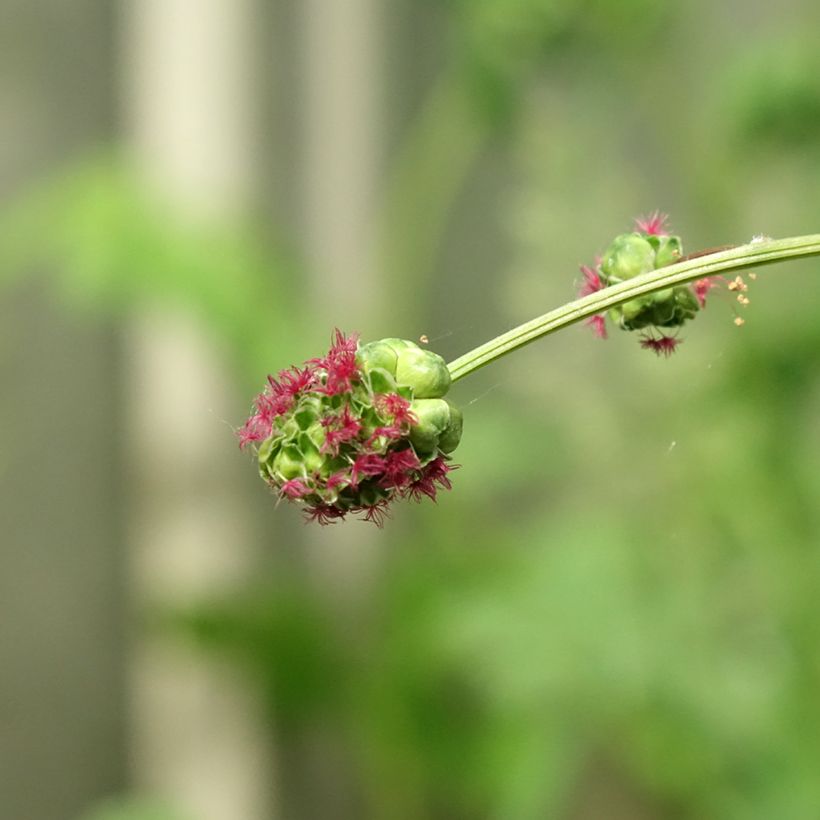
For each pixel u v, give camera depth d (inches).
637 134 17.5
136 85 17.8
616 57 16.3
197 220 16.2
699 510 15.1
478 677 15.3
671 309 9.1
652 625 13.8
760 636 14.6
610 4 15.7
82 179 16.2
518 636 13.7
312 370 8.6
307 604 17.4
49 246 15.8
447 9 19.2
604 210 15.7
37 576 17.4
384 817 17.0
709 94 16.4
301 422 8.5
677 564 14.6
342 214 19.2
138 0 17.8
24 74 17.0
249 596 17.3
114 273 15.3
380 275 18.0
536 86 16.6
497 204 18.7
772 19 17.9
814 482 15.2
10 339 17.1
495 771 14.8
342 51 19.0
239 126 18.2
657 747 14.2
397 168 19.2
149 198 16.1
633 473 15.7
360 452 8.5
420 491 8.6
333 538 19.5
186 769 18.5
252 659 17.0
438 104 17.6
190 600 17.3
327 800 19.3
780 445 15.2
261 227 17.9
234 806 18.8
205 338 17.8
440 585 16.3
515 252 17.9
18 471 17.2
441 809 17.7
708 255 8.8
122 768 18.2
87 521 17.8
